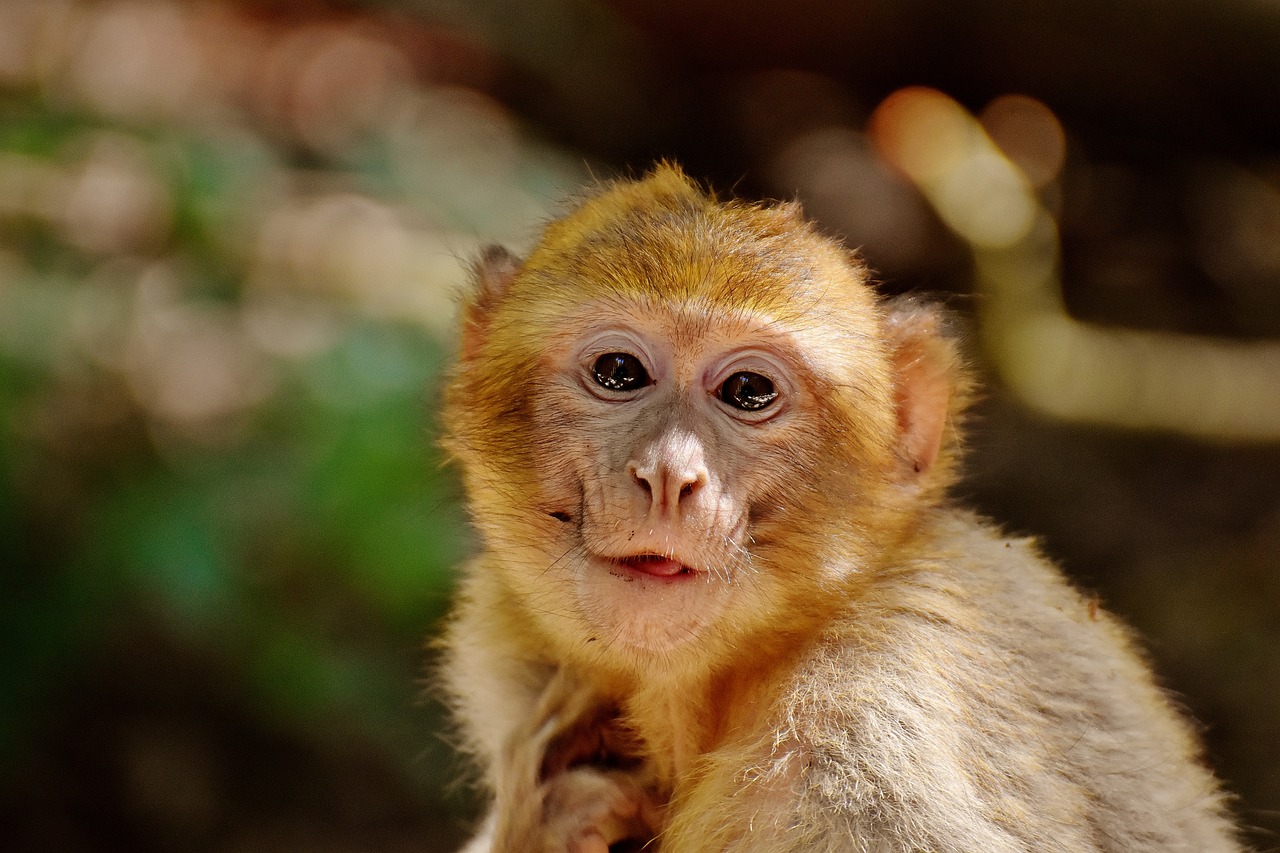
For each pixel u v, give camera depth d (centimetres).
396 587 1069
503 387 670
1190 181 1973
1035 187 1912
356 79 1944
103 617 1091
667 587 606
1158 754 657
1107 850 608
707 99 1959
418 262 1469
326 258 1476
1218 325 1797
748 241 646
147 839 1113
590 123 1916
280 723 1170
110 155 1474
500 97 1934
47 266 1327
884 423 662
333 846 1109
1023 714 618
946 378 686
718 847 622
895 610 641
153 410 1212
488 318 721
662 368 632
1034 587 692
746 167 1916
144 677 1177
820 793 600
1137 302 1839
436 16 1952
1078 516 1376
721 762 636
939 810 584
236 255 1399
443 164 1555
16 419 1125
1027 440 1506
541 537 648
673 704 654
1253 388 1620
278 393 1176
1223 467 1458
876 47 1888
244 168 1441
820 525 636
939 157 1862
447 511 907
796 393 633
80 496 1123
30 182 1402
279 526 1093
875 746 602
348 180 1695
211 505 1088
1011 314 1717
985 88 1923
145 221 1398
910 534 676
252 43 2017
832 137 1939
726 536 609
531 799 629
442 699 841
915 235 1812
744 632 632
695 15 1878
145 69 1952
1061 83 1894
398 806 1149
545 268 685
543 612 654
